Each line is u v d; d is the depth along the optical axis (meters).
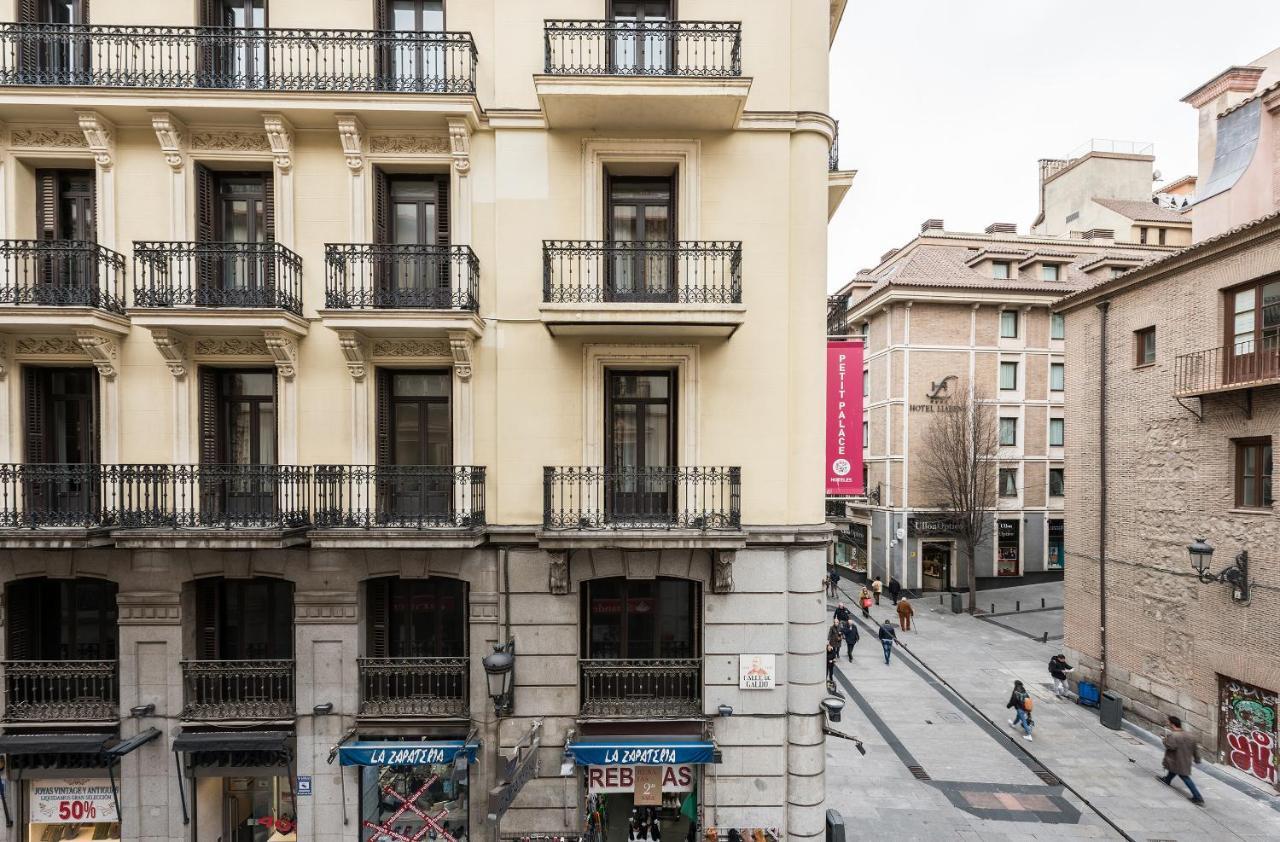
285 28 9.45
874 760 14.88
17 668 10.06
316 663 10.09
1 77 9.45
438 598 10.72
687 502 10.17
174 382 9.95
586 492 10.16
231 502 10.30
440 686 10.46
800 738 10.25
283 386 9.99
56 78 9.51
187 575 10.03
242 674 10.09
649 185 10.77
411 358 10.16
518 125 10.08
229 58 10.05
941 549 34.28
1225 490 14.08
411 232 10.54
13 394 9.86
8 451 9.78
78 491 10.05
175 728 9.98
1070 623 19.44
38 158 9.88
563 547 9.55
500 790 8.59
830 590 34.16
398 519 9.98
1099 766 14.54
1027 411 33.84
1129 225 38.69
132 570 10.00
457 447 10.09
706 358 10.25
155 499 9.62
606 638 10.74
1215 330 14.37
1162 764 13.77
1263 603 13.10
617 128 10.14
